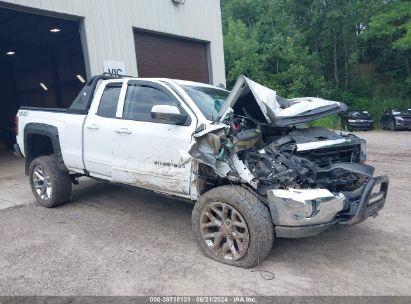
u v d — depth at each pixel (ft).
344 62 113.39
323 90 105.50
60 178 19.13
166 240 15.02
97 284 11.65
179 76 40.63
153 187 15.07
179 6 39.09
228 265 12.76
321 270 12.41
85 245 14.64
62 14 28.71
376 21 94.53
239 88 13.25
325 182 12.79
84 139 17.48
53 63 48.39
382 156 36.11
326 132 14.46
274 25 117.80
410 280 11.68
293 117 13.15
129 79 16.65
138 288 11.38
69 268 12.72
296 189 11.81
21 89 55.93
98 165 17.01
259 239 11.97
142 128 15.11
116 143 16.01
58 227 16.69
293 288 11.29
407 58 100.42
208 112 14.17
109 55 32.09
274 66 115.75
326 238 15.06
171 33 38.22
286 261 13.07
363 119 72.49
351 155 14.56
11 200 21.33
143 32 36.04
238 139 12.66
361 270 12.37
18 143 21.34
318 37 113.60
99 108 17.39
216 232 13.21
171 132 14.15
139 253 13.83
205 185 13.88
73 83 45.70
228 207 12.52
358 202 12.29
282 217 11.80
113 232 15.96
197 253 13.75
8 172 30.50
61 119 18.81
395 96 100.32
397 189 22.30
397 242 14.57
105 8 31.73
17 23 35.14
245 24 123.54
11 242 15.06
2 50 49.39
